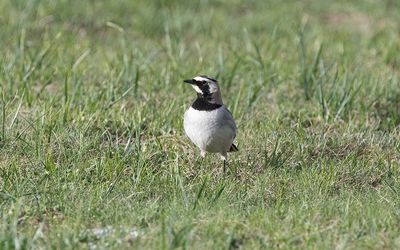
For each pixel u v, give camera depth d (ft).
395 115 75.92
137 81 78.33
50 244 48.34
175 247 47.67
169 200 56.39
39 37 99.50
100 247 48.24
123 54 90.17
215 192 57.57
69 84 80.12
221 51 90.33
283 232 50.11
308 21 114.32
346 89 78.69
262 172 63.00
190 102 76.84
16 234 48.60
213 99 60.90
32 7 107.24
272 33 104.73
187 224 49.78
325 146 67.31
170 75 84.07
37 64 82.79
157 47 97.50
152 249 47.88
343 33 106.83
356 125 73.20
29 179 58.23
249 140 67.67
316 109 76.02
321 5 121.80
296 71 87.20
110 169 60.39
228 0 120.57
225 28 107.86
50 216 53.06
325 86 81.66
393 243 49.24
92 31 104.83
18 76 80.69
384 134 71.10
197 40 103.40
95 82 81.71
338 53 96.53
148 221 52.26
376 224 51.47
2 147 64.08
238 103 76.79
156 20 107.96
